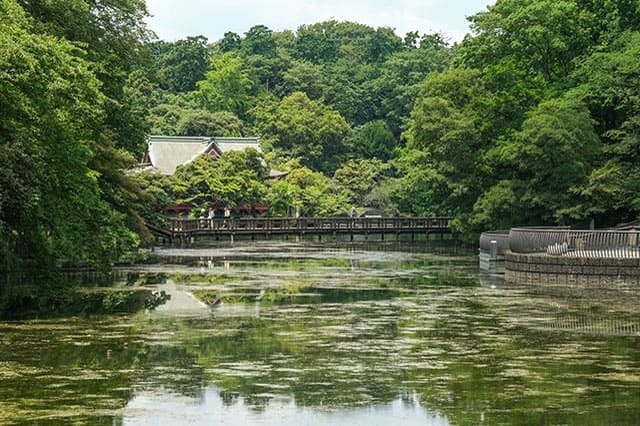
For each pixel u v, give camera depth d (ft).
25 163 89.30
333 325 84.99
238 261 174.81
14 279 118.83
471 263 170.30
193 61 469.16
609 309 96.73
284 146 390.63
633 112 176.35
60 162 97.60
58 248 105.81
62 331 80.33
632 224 169.07
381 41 542.98
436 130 201.87
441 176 207.31
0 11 91.09
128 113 140.77
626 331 81.87
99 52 126.31
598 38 198.29
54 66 88.69
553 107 183.32
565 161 177.88
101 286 120.57
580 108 180.55
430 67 454.40
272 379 61.52
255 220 269.44
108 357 68.39
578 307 98.48
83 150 99.14
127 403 54.90
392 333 80.33
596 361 67.82
